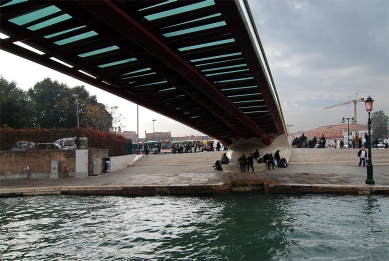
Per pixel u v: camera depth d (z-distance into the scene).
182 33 10.83
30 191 19.03
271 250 9.41
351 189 16.91
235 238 10.59
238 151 31.92
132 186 19.00
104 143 32.16
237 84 15.40
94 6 7.73
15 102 49.78
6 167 24.39
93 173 25.17
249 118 21.69
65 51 10.56
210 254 9.24
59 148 27.06
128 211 14.60
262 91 16.16
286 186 17.91
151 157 38.28
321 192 17.38
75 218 13.47
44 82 67.69
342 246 9.55
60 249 9.88
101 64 12.25
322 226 11.55
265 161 27.28
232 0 8.55
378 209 13.70
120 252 9.55
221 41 11.52
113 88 14.88
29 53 10.39
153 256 9.18
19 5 8.08
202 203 16.17
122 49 10.73
